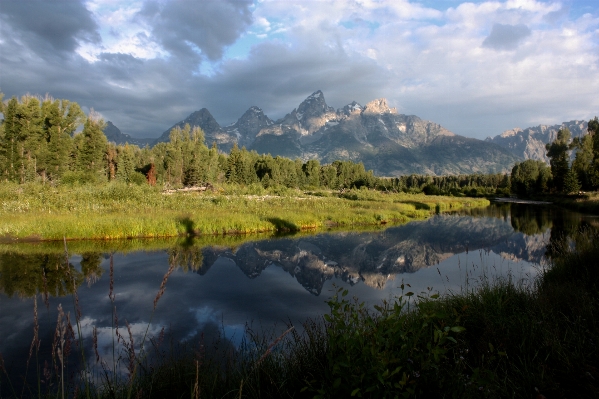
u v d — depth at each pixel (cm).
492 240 1927
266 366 411
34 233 1688
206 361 460
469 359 418
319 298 923
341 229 2356
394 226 2556
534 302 569
